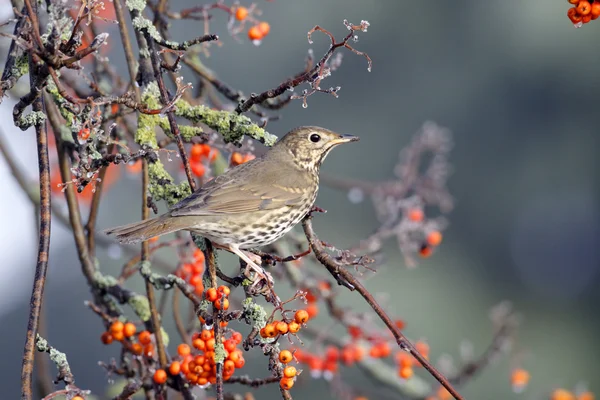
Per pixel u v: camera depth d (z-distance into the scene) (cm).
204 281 780
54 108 881
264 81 1667
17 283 1794
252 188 900
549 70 1638
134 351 818
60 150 884
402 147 1656
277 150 986
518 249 1655
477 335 1571
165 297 902
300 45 1662
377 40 1661
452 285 1616
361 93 1666
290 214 924
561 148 1648
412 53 1662
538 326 1620
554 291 1639
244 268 795
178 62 768
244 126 841
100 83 994
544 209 1653
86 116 730
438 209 1672
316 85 732
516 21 1644
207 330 723
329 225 1631
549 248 1639
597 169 1644
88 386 1666
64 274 1755
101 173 891
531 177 1656
